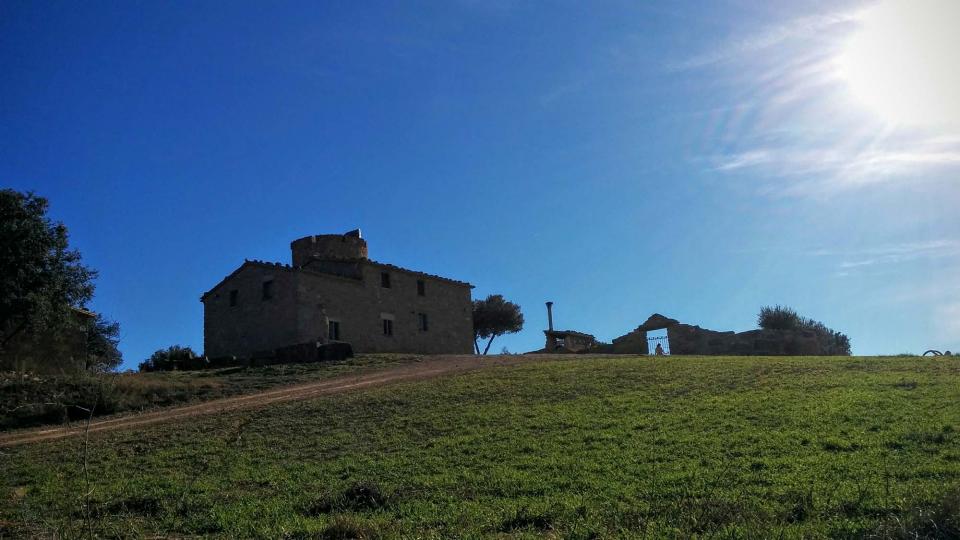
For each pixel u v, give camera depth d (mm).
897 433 18812
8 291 43312
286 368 45719
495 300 92188
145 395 36219
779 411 22766
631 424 22812
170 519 16438
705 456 18297
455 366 43281
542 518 14422
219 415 29969
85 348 52281
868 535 11852
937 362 31141
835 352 62688
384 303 62594
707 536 12195
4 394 33688
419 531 14023
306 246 66062
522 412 26141
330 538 14008
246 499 17766
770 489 15016
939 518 11938
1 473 22062
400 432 24656
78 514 17172
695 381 29859
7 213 44469
